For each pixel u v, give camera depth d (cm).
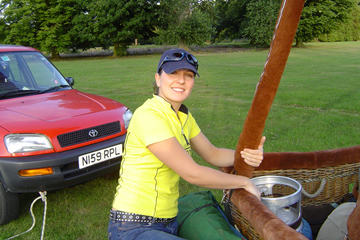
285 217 163
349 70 1502
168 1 3116
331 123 607
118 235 167
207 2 3391
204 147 198
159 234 160
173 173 174
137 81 1322
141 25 3145
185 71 169
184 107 182
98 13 3091
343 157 203
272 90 126
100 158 333
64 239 286
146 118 162
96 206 344
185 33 3142
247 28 3641
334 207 214
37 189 299
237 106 795
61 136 313
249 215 145
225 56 2709
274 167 200
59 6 3166
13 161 290
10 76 409
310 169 204
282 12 112
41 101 378
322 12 3519
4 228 310
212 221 183
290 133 552
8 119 317
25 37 3294
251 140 148
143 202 169
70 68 2056
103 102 396
